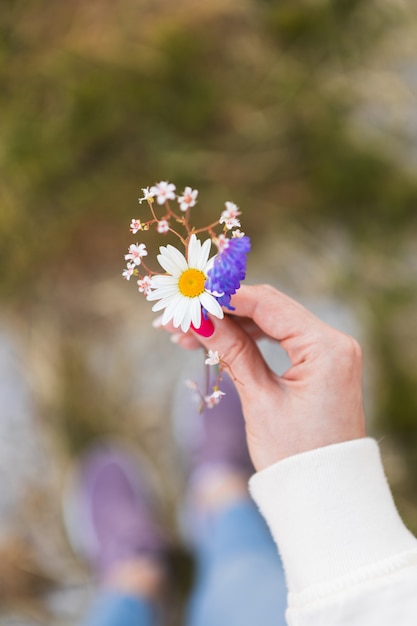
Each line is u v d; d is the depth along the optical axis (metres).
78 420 1.16
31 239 1.15
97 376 1.16
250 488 0.63
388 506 0.60
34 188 1.14
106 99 1.15
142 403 1.16
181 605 1.09
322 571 0.59
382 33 1.16
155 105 1.15
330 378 0.63
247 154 1.15
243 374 0.63
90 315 1.17
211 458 1.08
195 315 0.57
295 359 0.65
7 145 1.15
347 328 1.13
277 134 1.15
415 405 1.10
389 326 1.13
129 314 1.16
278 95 1.15
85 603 1.12
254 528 1.01
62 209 1.15
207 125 1.15
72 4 1.17
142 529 1.10
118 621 0.99
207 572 1.02
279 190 1.15
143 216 1.13
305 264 1.15
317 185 1.14
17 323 1.17
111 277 1.16
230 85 1.16
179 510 1.15
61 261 1.16
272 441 0.63
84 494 1.14
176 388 1.15
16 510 1.15
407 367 1.11
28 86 1.16
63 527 1.14
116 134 1.15
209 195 1.13
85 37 1.16
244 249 0.55
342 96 1.16
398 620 0.56
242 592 0.91
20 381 1.17
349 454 0.61
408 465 1.09
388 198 1.13
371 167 1.13
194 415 1.13
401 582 0.57
